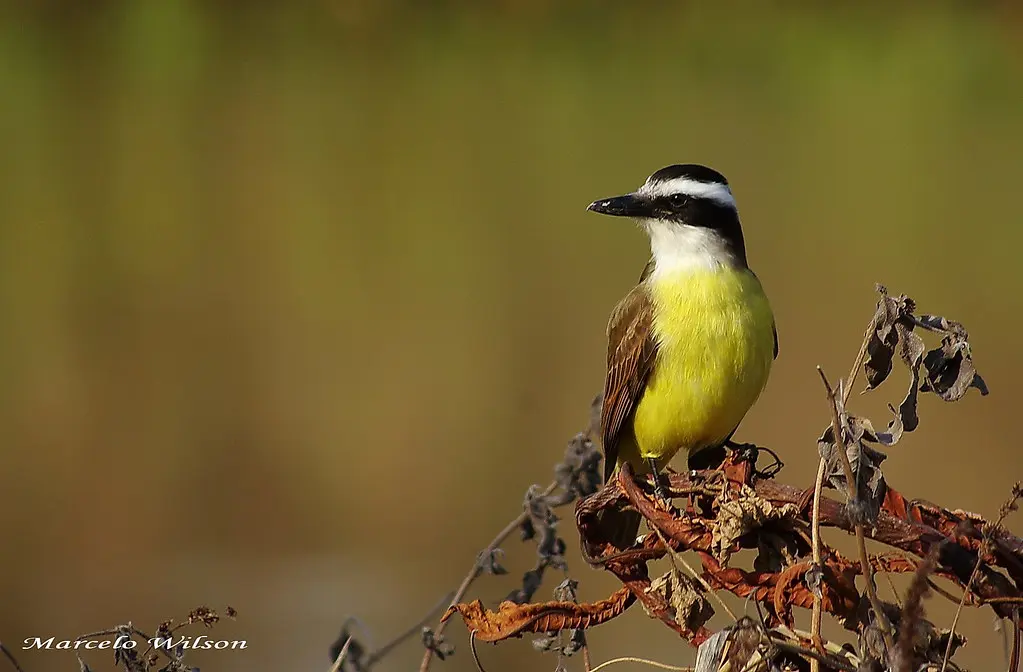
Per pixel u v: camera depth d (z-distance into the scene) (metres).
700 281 6.65
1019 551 3.85
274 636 8.34
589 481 5.50
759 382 6.69
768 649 3.85
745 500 4.13
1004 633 4.02
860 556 3.87
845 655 3.89
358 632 6.59
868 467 3.88
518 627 4.35
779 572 4.13
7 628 8.65
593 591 9.15
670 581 4.24
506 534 5.55
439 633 5.40
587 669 4.63
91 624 8.67
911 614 3.59
